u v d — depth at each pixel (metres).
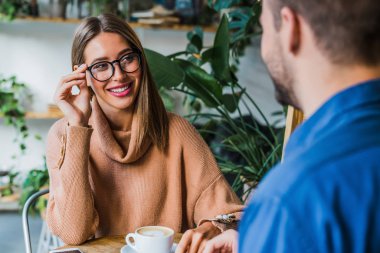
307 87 0.62
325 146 0.57
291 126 1.91
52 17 4.08
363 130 0.57
